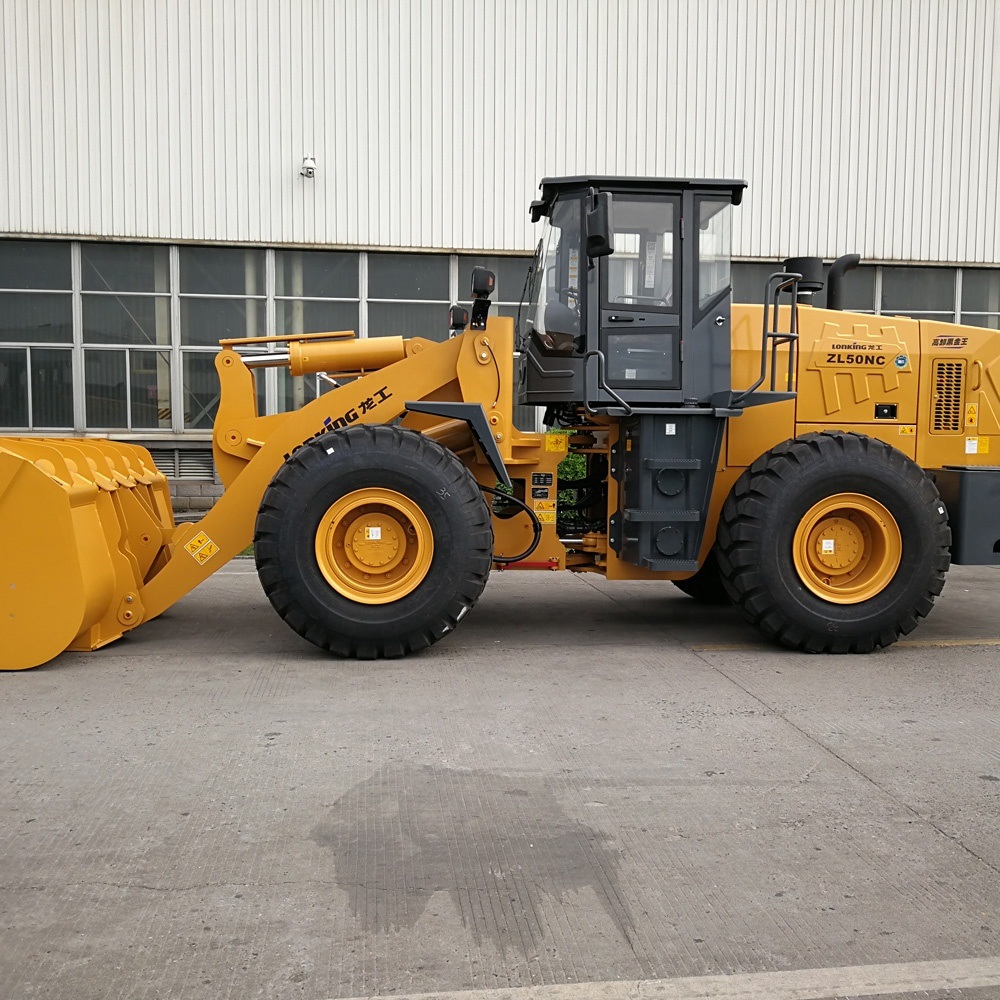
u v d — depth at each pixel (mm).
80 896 2744
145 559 5910
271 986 2330
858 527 5621
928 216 13109
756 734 4152
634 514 5488
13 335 12273
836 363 5988
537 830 3191
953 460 6145
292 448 5598
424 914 2664
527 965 2432
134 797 3430
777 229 12906
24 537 4992
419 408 5449
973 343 6145
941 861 2998
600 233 4965
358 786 3543
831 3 12664
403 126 12266
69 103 11852
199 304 12430
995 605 7285
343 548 5348
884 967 2438
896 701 4648
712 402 5574
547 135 12445
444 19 12188
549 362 5688
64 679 4926
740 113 12680
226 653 5504
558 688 4820
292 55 12055
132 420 12508
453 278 12688
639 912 2688
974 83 12984
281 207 12227
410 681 4926
